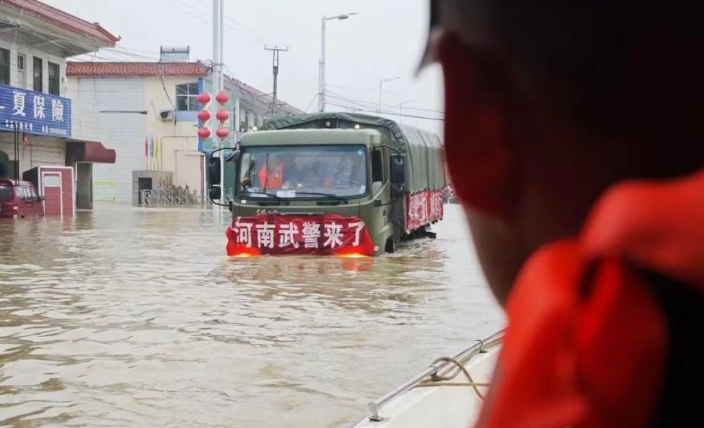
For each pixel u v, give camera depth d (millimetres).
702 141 523
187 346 6188
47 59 29641
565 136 557
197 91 40188
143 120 40312
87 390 4969
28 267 11664
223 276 10281
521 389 459
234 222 12312
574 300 454
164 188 39906
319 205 12016
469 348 3121
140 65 40188
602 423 443
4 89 26156
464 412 2479
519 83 580
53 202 29516
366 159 12055
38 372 5398
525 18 564
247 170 12312
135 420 4398
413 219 15281
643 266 432
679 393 445
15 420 4379
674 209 425
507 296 639
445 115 634
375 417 2469
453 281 9773
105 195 40531
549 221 572
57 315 7539
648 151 532
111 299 8484
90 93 40344
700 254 414
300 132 12258
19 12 26422
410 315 7504
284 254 12172
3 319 7316
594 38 537
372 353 5957
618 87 535
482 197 619
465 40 607
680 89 524
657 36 525
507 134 599
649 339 434
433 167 18109
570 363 448
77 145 32375
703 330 436
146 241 16812
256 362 5676
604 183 543
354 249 12000
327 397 4836
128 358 5805
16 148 27203
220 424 4328
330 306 8000
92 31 31219
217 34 29828
